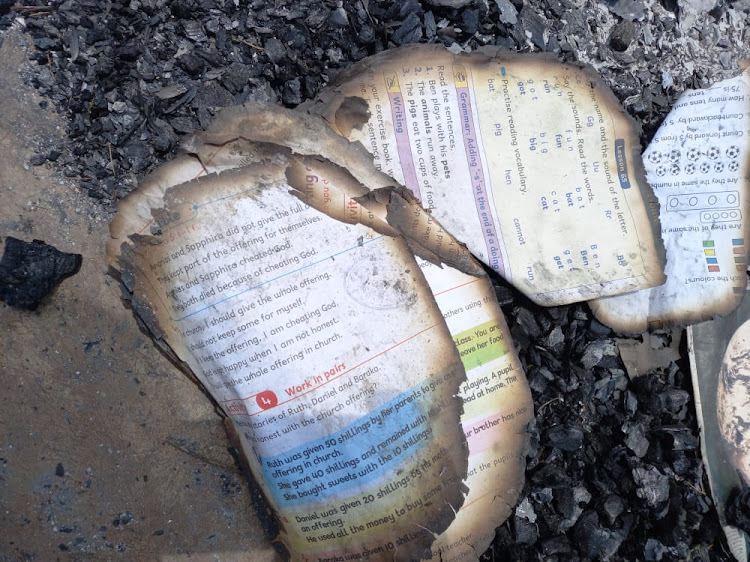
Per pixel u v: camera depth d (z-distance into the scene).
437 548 0.33
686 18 0.40
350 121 0.34
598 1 0.40
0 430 0.31
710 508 0.36
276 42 0.35
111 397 0.32
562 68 0.36
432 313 0.32
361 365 0.31
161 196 0.32
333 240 0.32
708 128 0.38
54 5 0.33
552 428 0.36
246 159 0.32
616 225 0.35
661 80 0.39
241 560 0.33
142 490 0.32
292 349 0.31
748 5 0.41
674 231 0.37
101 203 0.33
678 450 0.36
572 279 0.35
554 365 0.37
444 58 0.36
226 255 0.31
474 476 0.34
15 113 0.32
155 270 0.32
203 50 0.35
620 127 0.36
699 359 0.37
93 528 0.32
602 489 0.36
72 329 0.32
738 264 0.37
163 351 0.33
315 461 0.31
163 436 0.33
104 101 0.33
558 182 0.35
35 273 0.31
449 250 0.34
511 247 0.35
